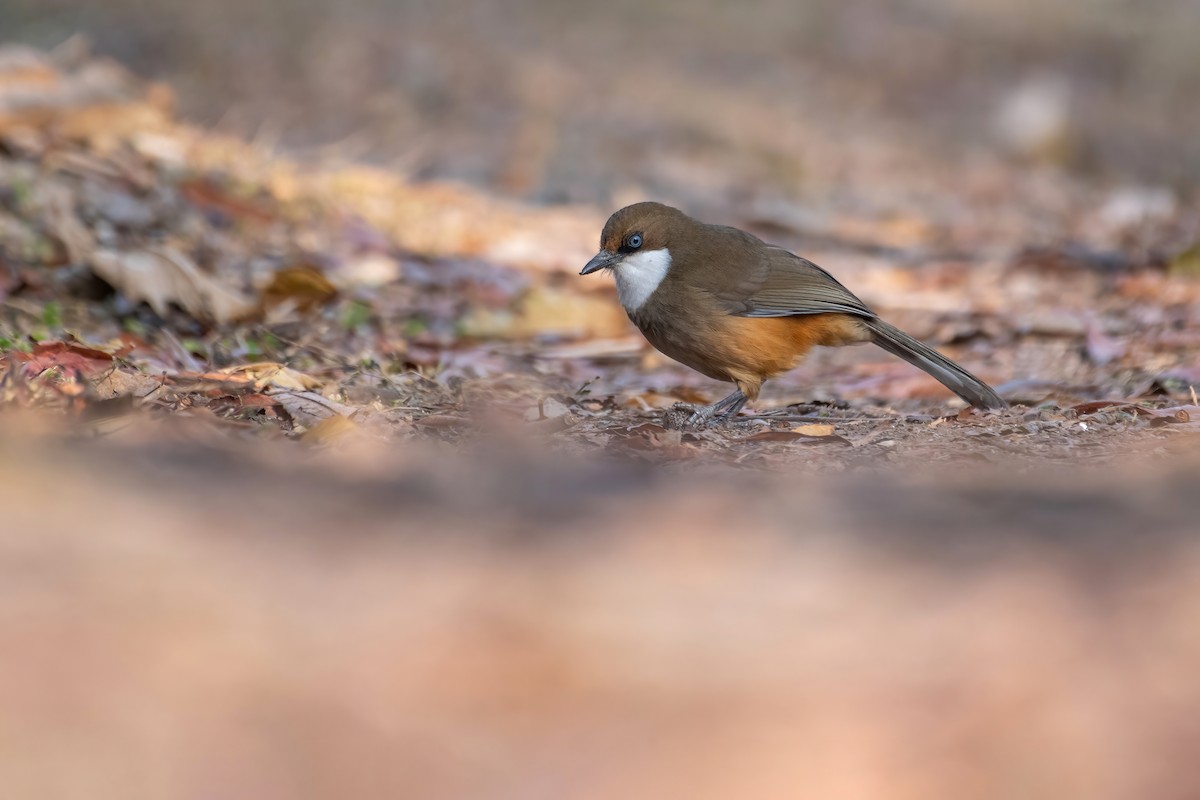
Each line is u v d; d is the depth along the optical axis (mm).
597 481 8359
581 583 6617
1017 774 5434
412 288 16516
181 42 28125
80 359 10898
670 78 33188
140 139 19344
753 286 12195
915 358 12305
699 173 27281
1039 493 8039
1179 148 33625
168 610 6047
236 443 9008
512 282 17078
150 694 5562
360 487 7891
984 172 30047
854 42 38219
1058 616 6305
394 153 25266
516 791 5309
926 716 5672
